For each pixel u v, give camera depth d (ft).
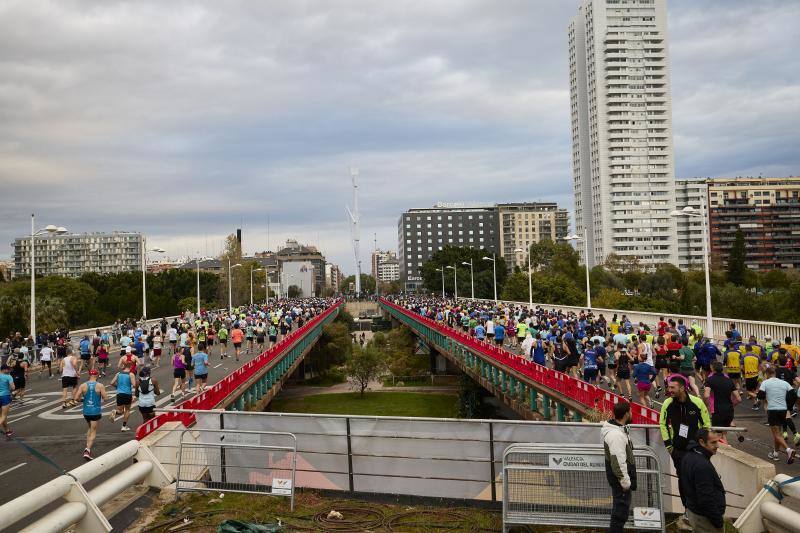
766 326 106.52
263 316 219.20
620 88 545.85
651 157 549.95
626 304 273.95
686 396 33.04
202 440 42.55
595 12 548.31
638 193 548.72
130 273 431.84
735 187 592.60
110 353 154.10
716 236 589.73
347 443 40.42
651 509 32.83
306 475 41.01
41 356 117.39
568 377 75.51
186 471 42.34
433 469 39.14
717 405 45.21
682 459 30.27
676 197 587.68
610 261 467.93
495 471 38.22
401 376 249.96
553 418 84.64
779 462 48.32
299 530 34.71
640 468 33.86
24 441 62.23
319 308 309.01
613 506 29.89
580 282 368.68
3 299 210.18
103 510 37.11
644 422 51.70
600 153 548.31
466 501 38.58
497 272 477.77
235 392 82.79
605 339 94.07
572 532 33.63
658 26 548.72
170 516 37.01
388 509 38.06
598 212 557.33
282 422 41.57
